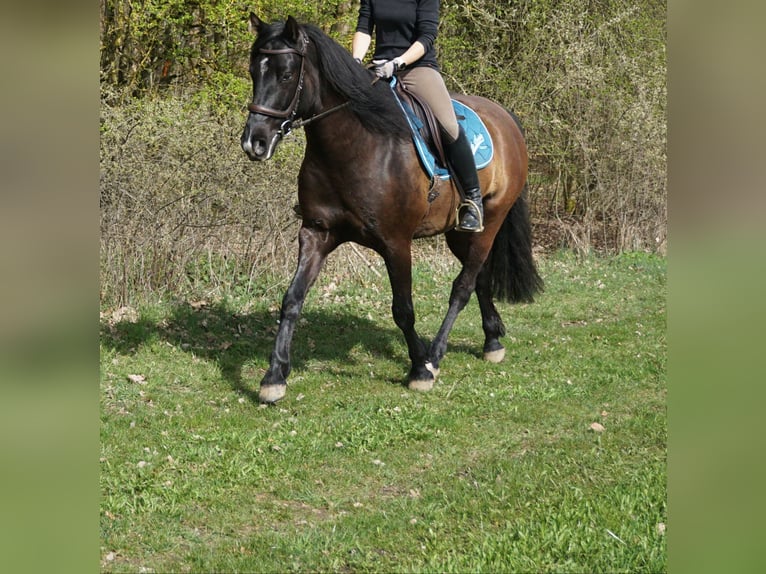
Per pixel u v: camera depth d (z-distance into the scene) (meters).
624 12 10.14
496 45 10.16
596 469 4.07
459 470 4.12
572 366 5.87
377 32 5.04
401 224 4.90
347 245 8.05
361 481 3.97
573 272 9.29
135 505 3.62
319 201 4.81
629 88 10.46
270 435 4.41
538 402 5.11
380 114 4.70
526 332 6.86
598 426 4.66
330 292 7.66
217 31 8.57
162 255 6.95
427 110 5.05
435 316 7.26
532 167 10.76
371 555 3.26
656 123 10.27
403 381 5.43
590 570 3.12
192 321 6.41
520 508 3.65
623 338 6.66
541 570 3.12
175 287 7.00
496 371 5.76
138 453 4.11
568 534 3.34
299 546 3.31
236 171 7.21
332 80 4.51
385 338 6.45
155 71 8.83
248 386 5.25
